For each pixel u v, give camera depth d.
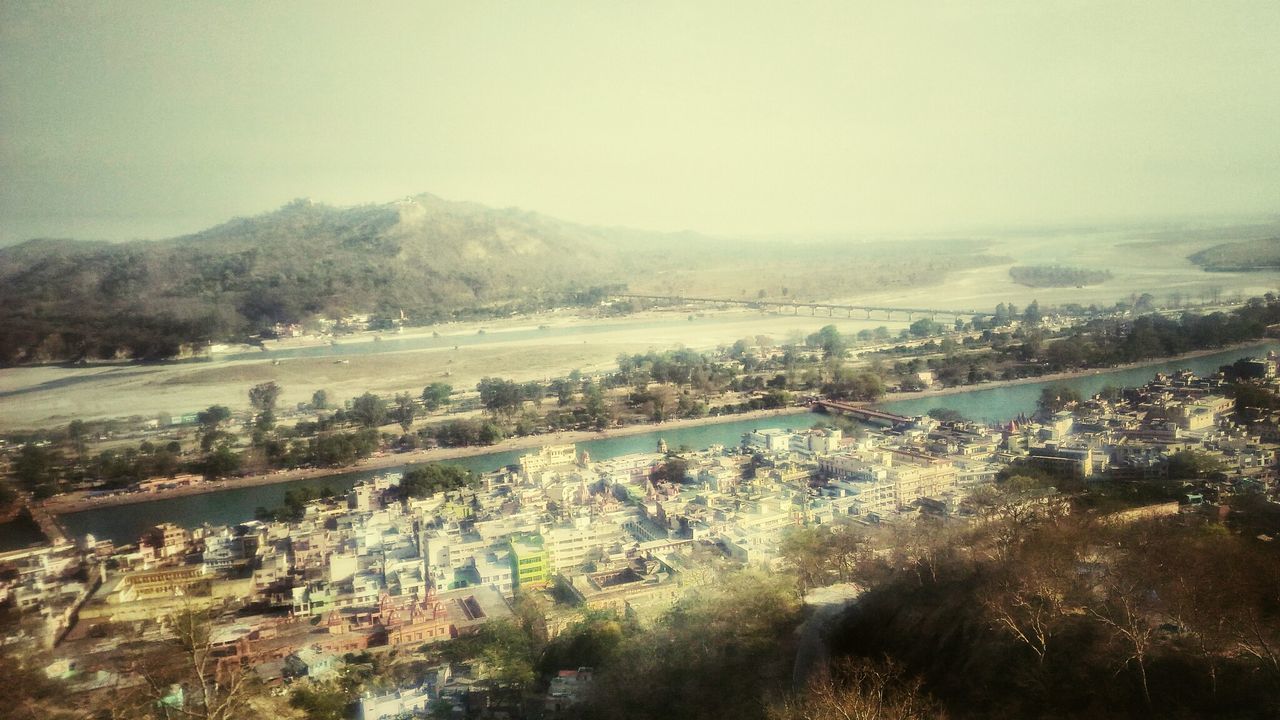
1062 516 68.25
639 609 70.88
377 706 59.97
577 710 59.59
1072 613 51.00
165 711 59.94
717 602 66.44
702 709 56.22
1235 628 45.94
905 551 66.62
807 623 61.75
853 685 50.84
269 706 60.19
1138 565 53.00
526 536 91.44
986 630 51.62
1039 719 44.75
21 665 64.19
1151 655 46.12
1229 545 54.88
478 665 65.44
